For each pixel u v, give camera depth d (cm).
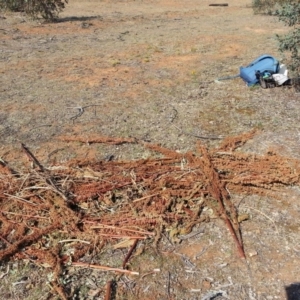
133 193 338
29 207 324
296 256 282
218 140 425
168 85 577
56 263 277
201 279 267
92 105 513
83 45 816
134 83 587
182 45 799
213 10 1381
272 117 469
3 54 739
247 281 265
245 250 288
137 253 286
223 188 342
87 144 420
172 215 315
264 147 406
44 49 783
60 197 330
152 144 418
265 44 792
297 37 523
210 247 291
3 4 1144
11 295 259
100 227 305
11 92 557
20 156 401
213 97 531
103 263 279
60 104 517
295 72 564
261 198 337
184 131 444
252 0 1487
